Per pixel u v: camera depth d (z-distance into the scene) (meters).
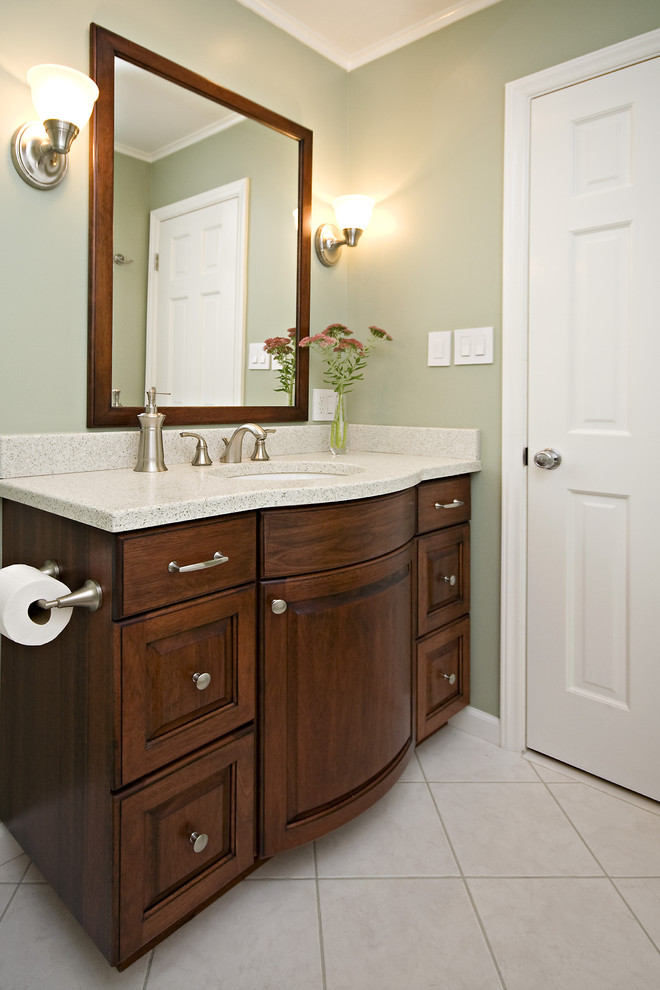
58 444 1.46
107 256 1.51
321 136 2.10
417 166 2.01
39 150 1.37
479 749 1.89
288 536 1.27
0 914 1.25
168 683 1.11
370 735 1.45
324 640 1.34
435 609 1.79
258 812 1.28
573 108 1.65
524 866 1.40
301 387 2.07
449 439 1.95
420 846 1.46
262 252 1.91
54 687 1.20
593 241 1.65
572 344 1.70
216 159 1.76
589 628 1.72
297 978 1.11
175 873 1.14
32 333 1.41
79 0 1.44
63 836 1.18
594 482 1.68
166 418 1.67
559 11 1.67
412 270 2.04
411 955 1.16
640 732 1.64
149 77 1.58
